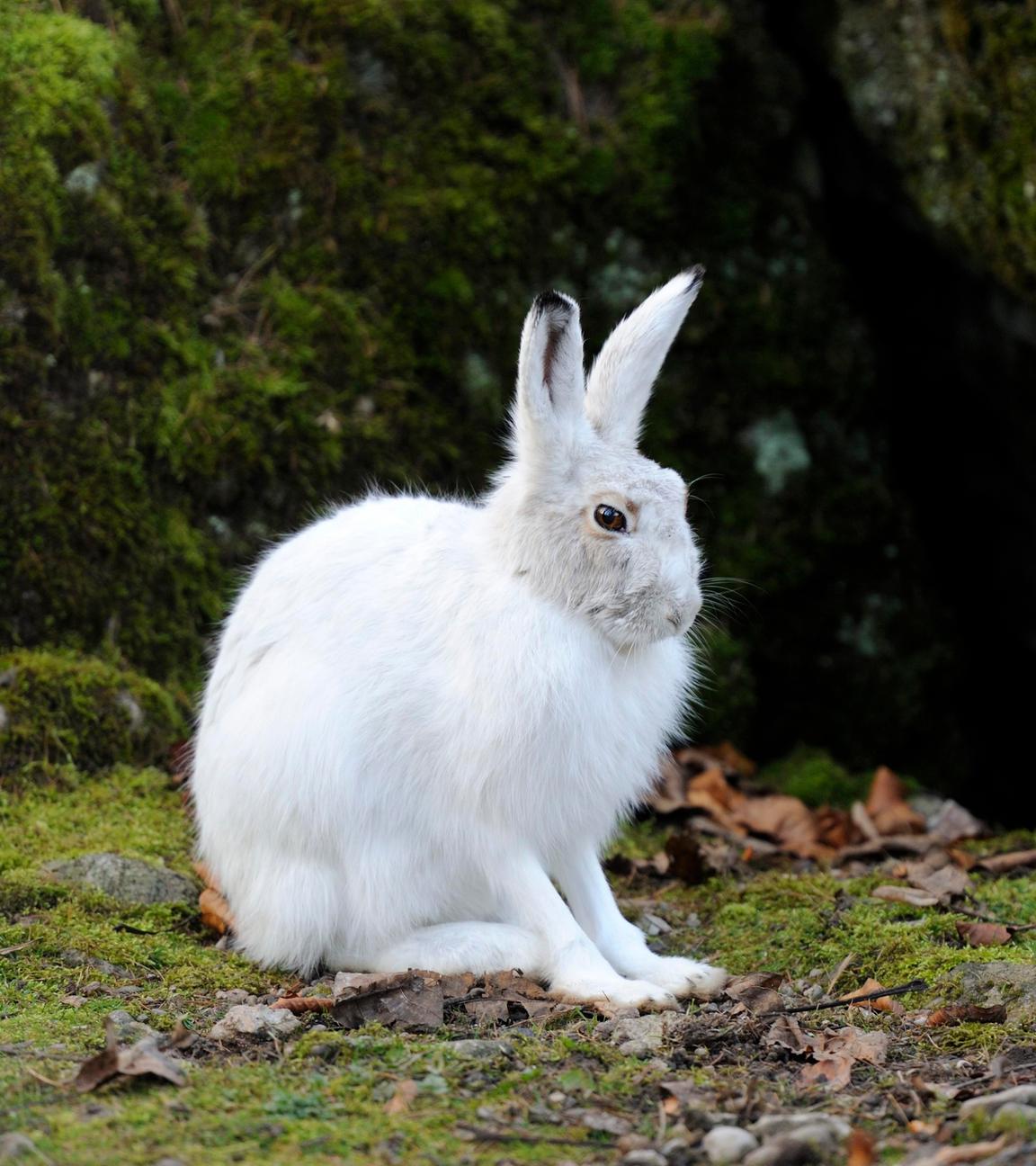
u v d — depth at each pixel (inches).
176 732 414.0
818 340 526.6
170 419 432.5
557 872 311.1
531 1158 207.6
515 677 284.4
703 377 513.0
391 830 296.2
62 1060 240.2
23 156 416.2
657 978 294.7
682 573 285.0
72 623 417.7
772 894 357.7
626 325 307.3
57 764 390.3
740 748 502.9
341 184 463.8
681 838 376.5
